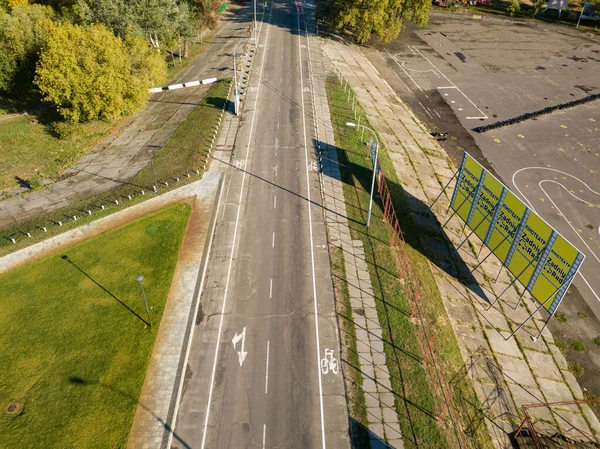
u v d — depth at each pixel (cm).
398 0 9700
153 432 3156
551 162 6750
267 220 5062
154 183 5581
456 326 4091
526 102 8500
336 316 4019
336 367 3609
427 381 3544
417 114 7975
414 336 3875
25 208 5228
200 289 4216
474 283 4600
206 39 10338
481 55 10531
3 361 3538
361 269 4509
